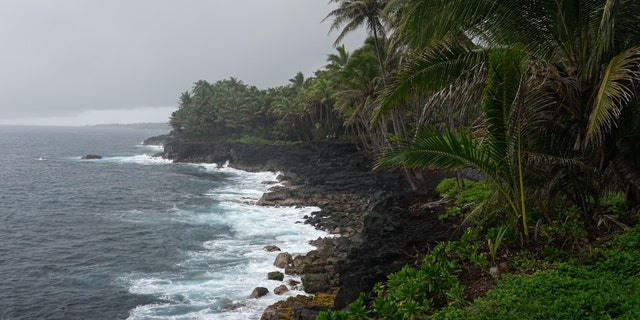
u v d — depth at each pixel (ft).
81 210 133.80
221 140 320.29
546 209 32.14
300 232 99.91
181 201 146.51
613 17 25.31
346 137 231.50
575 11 29.45
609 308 20.25
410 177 108.17
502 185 30.91
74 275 76.07
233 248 88.28
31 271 78.43
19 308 63.05
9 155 354.74
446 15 31.04
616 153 30.22
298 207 128.57
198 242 93.56
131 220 118.21
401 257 50.70
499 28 32.24
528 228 31.14
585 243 28.58
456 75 31.91
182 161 293.02
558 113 30.68
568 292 22.06
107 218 121.29
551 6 30.27
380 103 33.19
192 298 64.03
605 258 26.32
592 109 26.53
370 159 175.11
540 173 30.83
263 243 91.45
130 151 413.39
